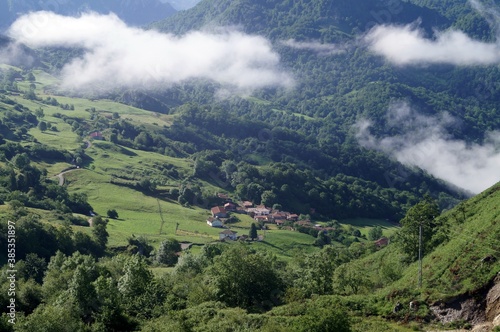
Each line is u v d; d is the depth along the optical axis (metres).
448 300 69.06
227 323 69.44
